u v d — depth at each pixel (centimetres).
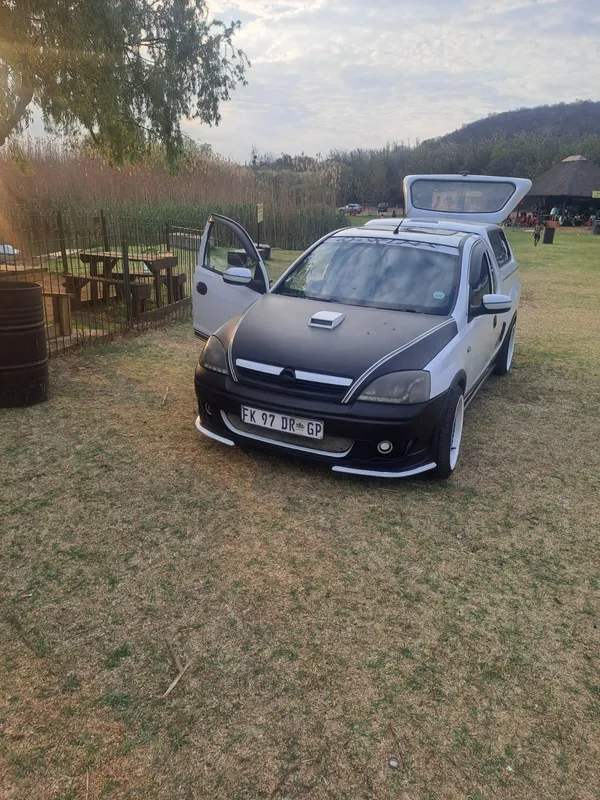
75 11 1183
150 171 2214
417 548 344
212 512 365
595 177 6078
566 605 303
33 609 275
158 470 412
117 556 316
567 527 378
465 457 477
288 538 344
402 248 516
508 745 222
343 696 238
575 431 547
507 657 265
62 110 1281
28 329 499
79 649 253
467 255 509
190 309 952
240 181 2400
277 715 227
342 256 520
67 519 347
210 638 264
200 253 589
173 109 1538
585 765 216
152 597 287
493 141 8962
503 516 387
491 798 202
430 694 242
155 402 541
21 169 1641
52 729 216
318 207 2227
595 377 729
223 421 429
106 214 1639
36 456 423
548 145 8569
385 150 9244
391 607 293
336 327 427
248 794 197
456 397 418
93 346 711
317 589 302
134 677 241
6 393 504
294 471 424
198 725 221
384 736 222
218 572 309
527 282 1559
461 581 317
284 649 260
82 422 487
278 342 414
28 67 1199
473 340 474
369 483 415
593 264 2073
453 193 761
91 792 195
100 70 1280
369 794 200
